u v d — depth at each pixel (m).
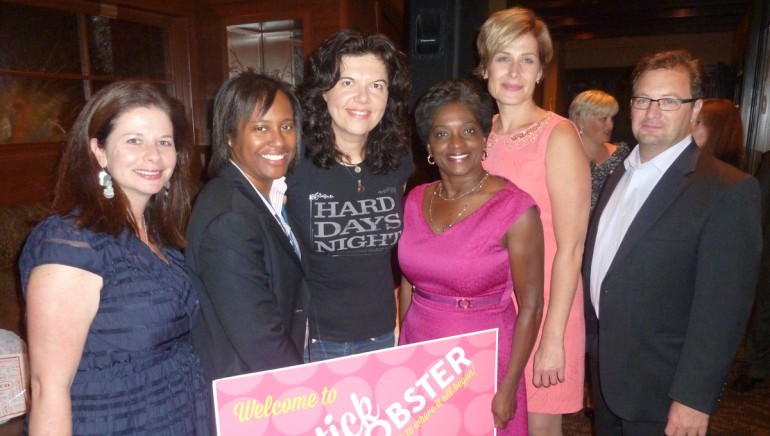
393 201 1.79
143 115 1.20
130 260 1.17
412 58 2.96
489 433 1.39
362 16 3.78
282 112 1.40
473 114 1.49
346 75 1.64
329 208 1.71
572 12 7.48
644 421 1.55
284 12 3.71
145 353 1.19
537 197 1.72
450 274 1.52
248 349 1.27
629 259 1.52
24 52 3.09
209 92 4.04
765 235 3.04
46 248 1.08
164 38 3.85
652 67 1.53
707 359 1.38
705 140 2.33
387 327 1.85
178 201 1.37
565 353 1.76
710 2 6.90
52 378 1.06
